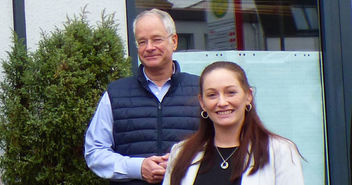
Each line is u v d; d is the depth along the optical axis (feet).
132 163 12.37
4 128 14.35
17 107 14.28
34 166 14.38
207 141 10.59
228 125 10.27
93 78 14.33
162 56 12.68
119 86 13.03
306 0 18.66
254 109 10.50
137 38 12.83
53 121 14.02
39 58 14.38
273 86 18.25
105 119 12.89
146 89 12.80
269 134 10.34
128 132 12.73
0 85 14.61
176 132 12.62
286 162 10.12
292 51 18.43
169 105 12.76
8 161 14.38
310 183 18.31
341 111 18.43
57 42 14.51
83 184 14.47
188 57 17.71
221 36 18.01
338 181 18.40
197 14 17.84
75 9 16.47
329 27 18.51
